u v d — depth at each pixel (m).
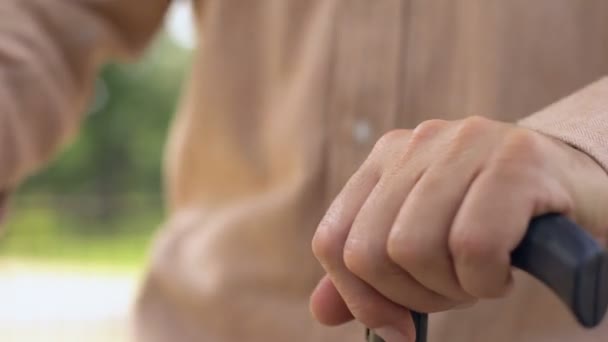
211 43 1.13
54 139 1.17
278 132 1.06
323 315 0.66
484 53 0.97
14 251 10.48
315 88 1.02
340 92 1.01
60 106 1.16
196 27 1.22
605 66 0.97
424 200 0.59
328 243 0.63
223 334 1.06
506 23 0.96
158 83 13.35
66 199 12.18
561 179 0.59
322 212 1.02
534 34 0.96
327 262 0.63
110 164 13.18
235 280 1.05
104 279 8.20
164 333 1.09
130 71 13.24
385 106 1.00
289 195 1.02
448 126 0.61
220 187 1.13
